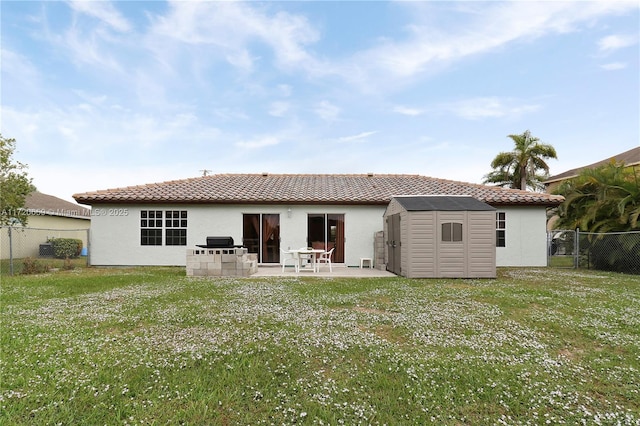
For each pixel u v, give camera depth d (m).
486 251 9.96
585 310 5.70
